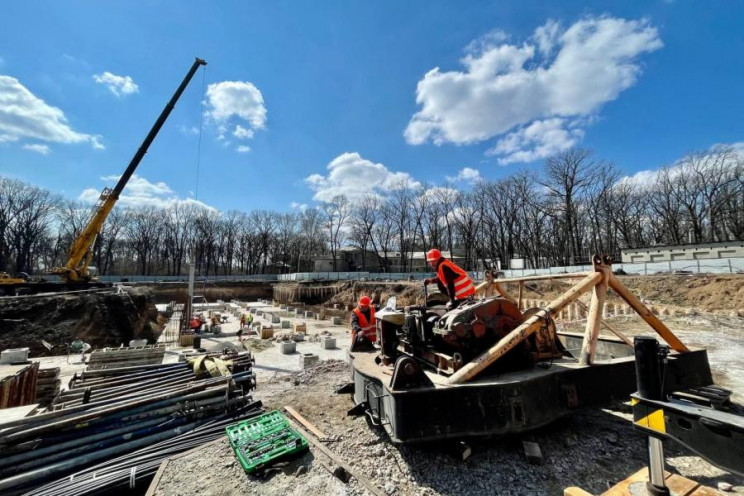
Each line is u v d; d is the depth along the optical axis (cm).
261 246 7069
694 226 3978
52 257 5631
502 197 4984
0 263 4806
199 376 559
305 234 7075
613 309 1520
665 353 214
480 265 5188
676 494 200
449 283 443
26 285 1936
